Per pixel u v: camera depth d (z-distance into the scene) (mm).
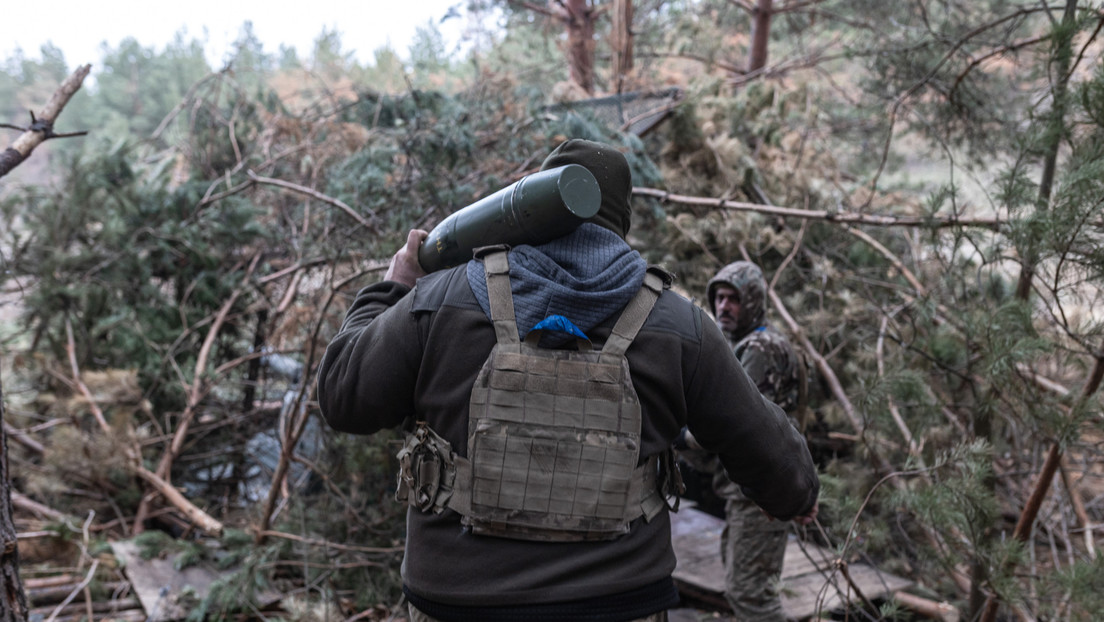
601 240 1479
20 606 1904
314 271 5910
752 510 3166
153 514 5312
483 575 1317
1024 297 2975
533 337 1341
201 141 7051
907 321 5340
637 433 1337
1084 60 2836
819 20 10203
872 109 7270
